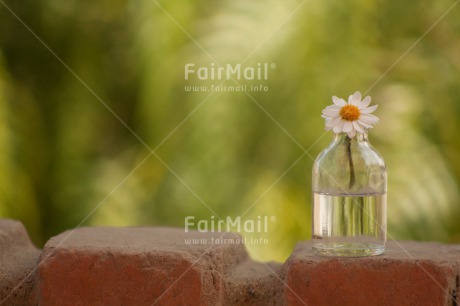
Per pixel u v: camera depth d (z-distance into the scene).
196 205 4.39
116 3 5.13
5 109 4.81
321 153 1.95
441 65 4.77
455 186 4.54
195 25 4.57
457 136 4.70
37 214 4.95
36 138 5.03
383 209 1.92
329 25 4.42
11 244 2.17
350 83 4.39
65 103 5.08
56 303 1.87
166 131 4.55
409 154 4.45
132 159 5.02
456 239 4.60
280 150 4.38
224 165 4.37
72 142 5.03
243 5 4.49
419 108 4.58
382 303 1.81
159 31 4.57
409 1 4.91
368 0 4.56
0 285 1.99
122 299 1.86
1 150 4.74
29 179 4.91
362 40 4.49
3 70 4.91
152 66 4.57
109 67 5.17
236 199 4.35
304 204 4.33
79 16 5.13
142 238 2.08
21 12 5.12
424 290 1.80
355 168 1.89
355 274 1.82
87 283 1.87
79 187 4.93
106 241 2.01
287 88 4.38
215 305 1.91
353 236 1.88
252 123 4.41
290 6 4.44
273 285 1.96
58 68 5.12
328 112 1.92
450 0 4.91
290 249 4.26
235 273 2.05
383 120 4.52
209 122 4.40
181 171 4.46
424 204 4.38
